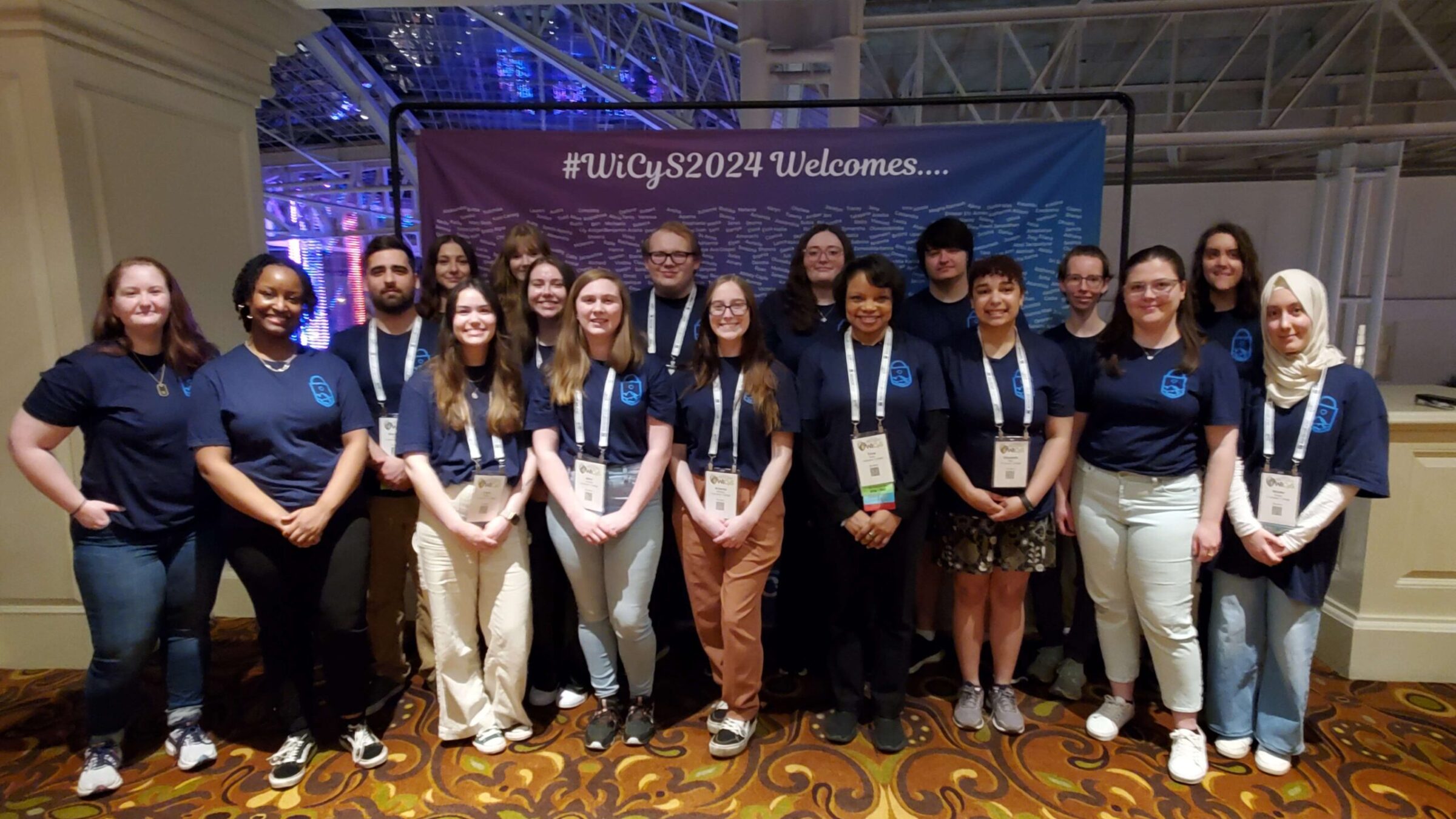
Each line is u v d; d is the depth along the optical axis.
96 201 2.44
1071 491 2.33
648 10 4.95
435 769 2.10
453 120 8.30
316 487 1.98
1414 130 3.87
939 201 2.86
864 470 2.02
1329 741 2.21
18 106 2.29
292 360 2.02
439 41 6.45
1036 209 2.83
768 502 2.06
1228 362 1.98
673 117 6.50
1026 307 2.88
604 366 2.11
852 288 2.04
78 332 2.40
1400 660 2.52
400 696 2.49
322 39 5.81
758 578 2.09
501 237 3.01
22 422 1.91
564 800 1.96
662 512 2.36
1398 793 1.97
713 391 2.08
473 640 2.18
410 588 2.96
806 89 4.21
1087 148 2.79
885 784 2.02
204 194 2.87
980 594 2.23
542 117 8.19
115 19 2.40
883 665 2.17
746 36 3.49
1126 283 2.02
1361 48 4.36
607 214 2.97
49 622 2.63
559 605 2.41
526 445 2.17
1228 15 4.16
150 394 1.98
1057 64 4.82
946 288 2.49
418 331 2.40
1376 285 5.01
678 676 2.62
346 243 10.08
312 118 8.43
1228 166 5.43
